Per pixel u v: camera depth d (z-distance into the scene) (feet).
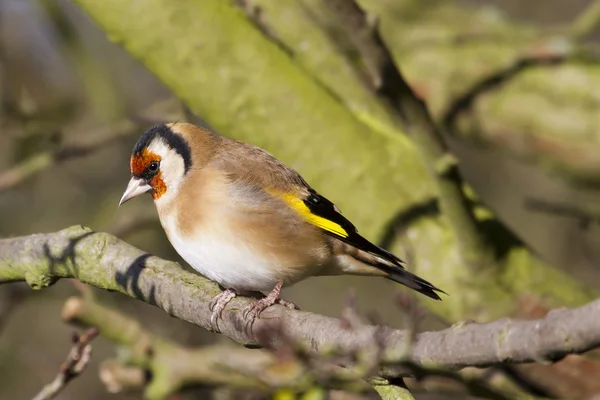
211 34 32.50
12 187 43.37
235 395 36.88
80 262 26.96
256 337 24.35
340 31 36.99
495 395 30.40
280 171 30.14
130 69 61.52
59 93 54.65
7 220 56.49
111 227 45.19
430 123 29.96
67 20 48.44
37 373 54.60
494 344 17.61
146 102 61.05
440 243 32.30
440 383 31.07
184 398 38.93
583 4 70.33
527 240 63.21
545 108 44.98
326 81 37.06
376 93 30.35
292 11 37.42
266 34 33.91
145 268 26.48
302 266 29.63
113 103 48.03
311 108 32.68
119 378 34.40
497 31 48.78
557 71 45.75
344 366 22.26
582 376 31.91
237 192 29.17
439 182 30.35
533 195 63.93
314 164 32.65
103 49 61.00
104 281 26.84
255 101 32.58
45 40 56.44
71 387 54.24
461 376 30.19
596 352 31.86
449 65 46.91
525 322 17.40
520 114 45.27
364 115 34.32
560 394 32.04
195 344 43.34
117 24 32.63
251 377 31.73
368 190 32.65
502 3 71.15
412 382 31.24
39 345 56.34
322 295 63.52
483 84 46.09
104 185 57.98
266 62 32.71
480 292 31.89
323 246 29.68
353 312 21.15
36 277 27.45
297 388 30.81
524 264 32.58
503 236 32.78
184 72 32.60
